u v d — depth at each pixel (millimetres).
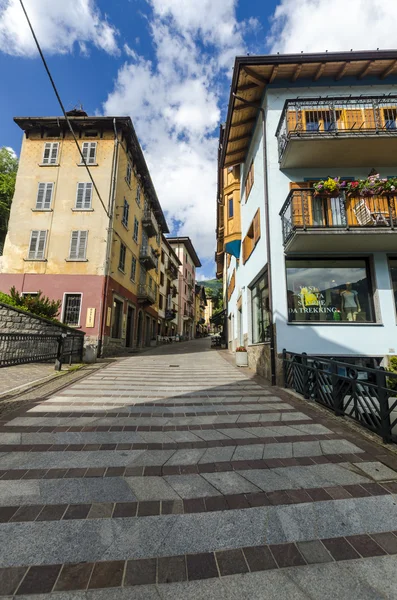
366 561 1759
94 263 14727
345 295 7852
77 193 15492
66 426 3943
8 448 3221
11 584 1528
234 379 7871
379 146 7703
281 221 8172
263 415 4613
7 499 2273
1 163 20953
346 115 8297
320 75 8758
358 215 7094
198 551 1811
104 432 3771
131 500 2314
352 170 8484
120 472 2758
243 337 12688
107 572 1629
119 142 16500
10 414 4367
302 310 7762
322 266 8016
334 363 4777
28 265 14805
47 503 2240
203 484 2582
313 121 8383
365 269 7984
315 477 2734
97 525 2010
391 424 3500
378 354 7258
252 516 2158
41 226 15203
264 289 8852
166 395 5844
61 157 15977
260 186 9445
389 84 8812
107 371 8781
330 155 8031
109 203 15406
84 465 2877
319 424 4199
